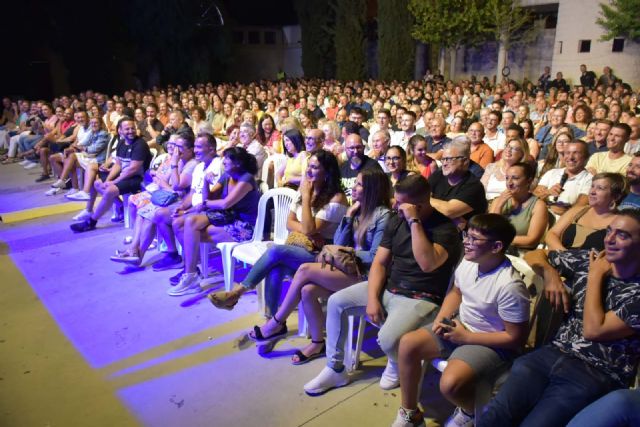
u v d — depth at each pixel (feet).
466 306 8.55
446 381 7.76
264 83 63.05
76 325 12.67
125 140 19.80
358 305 9.90
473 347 8.14
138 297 14.08
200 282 14.65
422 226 9.22
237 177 14.28
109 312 13.29
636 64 52.90
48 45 69.72
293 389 10.02
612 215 10.41
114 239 18.72
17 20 65.82
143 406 9.61
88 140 24.48
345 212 12.05
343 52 74.84
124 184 19.20
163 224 15.56
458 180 12.25
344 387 10.03
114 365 10.97
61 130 28.94
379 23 68.90
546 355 7.71
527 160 14.56
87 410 9.52
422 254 8.95
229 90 54.24
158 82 74.90
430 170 15.56
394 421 8.89
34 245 18.26
